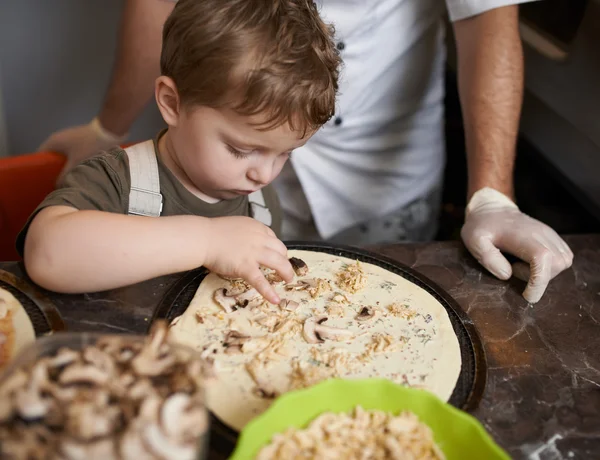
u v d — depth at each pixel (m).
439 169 1.39
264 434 0.50
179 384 0.46
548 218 1.43
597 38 1.11
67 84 1.85
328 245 0.85
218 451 0.53
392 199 1.34
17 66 1.80
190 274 0.75
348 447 0.51
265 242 0.71
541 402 0.61
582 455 0.56
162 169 0.84
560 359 0.68
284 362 0.63
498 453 0.48
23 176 1.14
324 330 0.68
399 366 0.64
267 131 0.70
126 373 0.47
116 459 0.39
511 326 0.73
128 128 1.24
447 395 0.61
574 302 0.78
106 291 0.70
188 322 0.67
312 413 0.54
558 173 1.42
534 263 0.78
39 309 0.65
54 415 0.42
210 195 0.87
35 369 0.45
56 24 1.75
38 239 0.65
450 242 0.88
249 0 0.72
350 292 0.75
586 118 1.19
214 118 0.70
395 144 1.28
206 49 0.69
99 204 0.76
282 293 0.74
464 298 0.77
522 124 1.46
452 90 1.79
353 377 0.62
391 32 1.16
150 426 0.41
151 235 0.66
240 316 0.69
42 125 1.90
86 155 1.20
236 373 0.61
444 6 1.21
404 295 0.75
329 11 1.08
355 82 1.16
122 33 1.07
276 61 0.69
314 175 1.25
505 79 0.98
